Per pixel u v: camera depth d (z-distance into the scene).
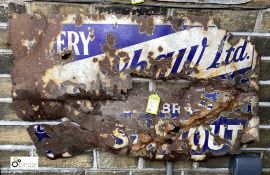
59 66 1.35
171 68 1.39
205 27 1.35
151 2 1.32
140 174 1.55
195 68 1.39
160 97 1.42
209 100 1.44
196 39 1.36
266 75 1.45
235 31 1.39
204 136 1.48
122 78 1.38
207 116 1.45
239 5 1.34
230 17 1.37
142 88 1.42
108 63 1.36
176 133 1.46
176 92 1.43
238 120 1.47
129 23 1.33
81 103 1.40
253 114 1.46
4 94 1.41
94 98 1.40
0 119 1.43
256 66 1.41
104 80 1.38
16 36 1.32
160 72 1.39
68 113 1.42
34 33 1.32
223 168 1.57
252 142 1.50
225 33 1.36
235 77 1.42
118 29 1.33
